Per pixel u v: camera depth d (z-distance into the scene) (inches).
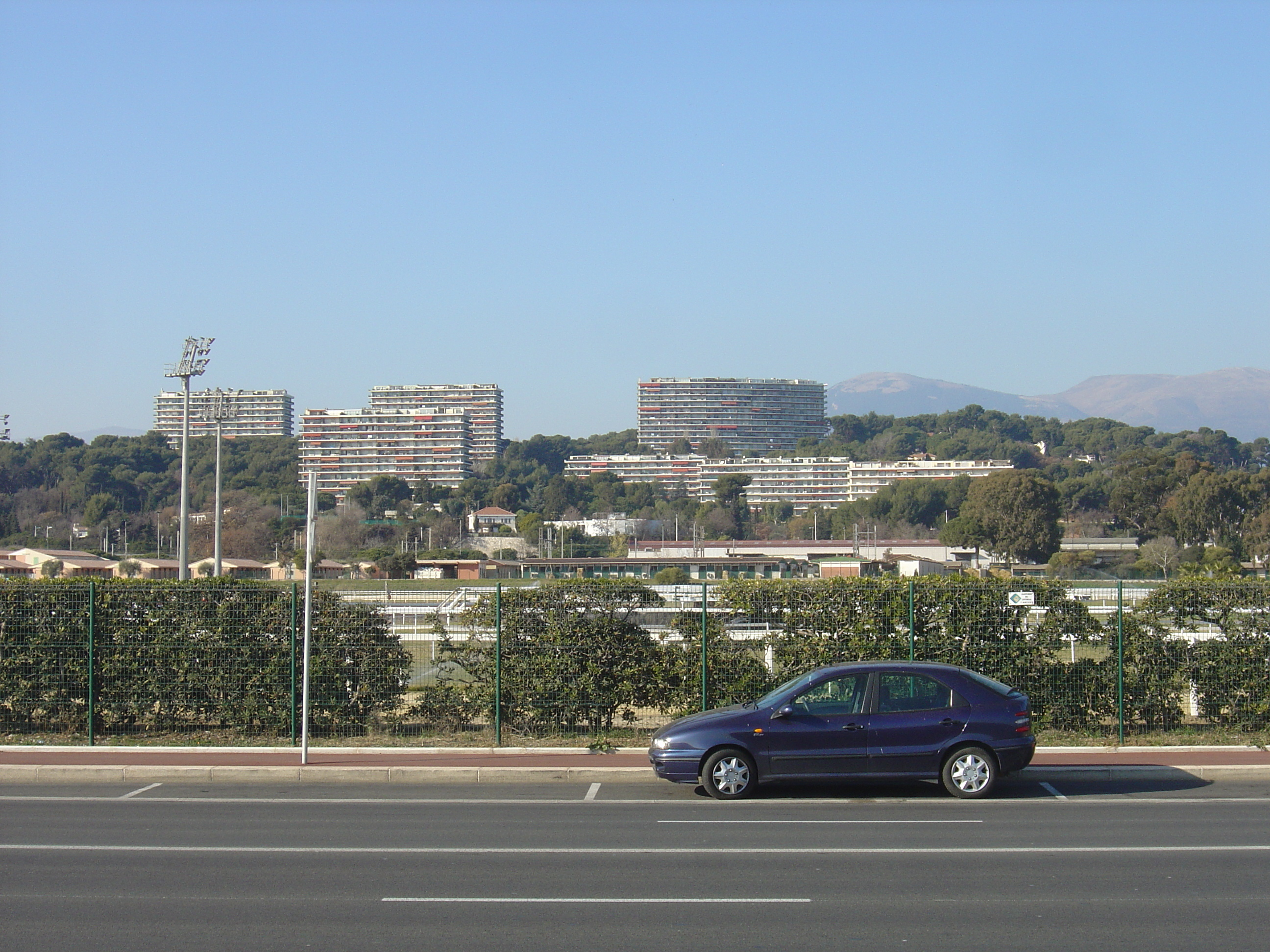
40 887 353.1
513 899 339.0
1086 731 623.5
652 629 642.8
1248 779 539.8
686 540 5098.4
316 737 629.3
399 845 411.2
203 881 359.6
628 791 519.8
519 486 6953.7
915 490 5128.0
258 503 4731.8
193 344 1680.6
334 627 631.8
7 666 629.6
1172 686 622.2
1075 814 461.4
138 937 301.9
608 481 6830.7
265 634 631.8
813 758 489.7
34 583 638.5
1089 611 634.8
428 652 755.4
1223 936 300.0
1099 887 349.1
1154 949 289.7
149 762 566.3
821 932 304.2
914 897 339.3
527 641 631.2
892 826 440.8
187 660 628.4
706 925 311.9
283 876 366.0
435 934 304.2
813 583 641.0
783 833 428.5
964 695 497.4
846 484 7234.3
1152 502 3582.7
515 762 568.1
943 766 492.4
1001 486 3533.5
